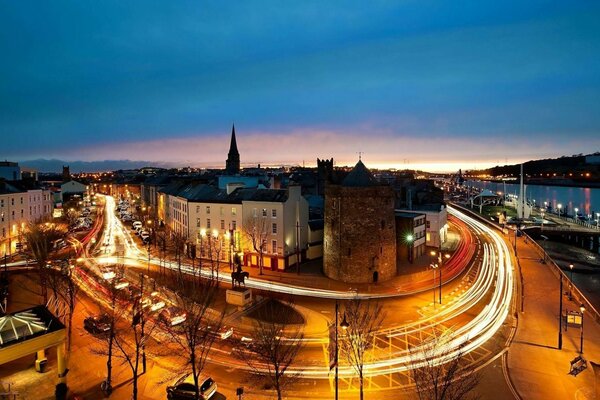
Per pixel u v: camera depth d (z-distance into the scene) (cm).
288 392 2611
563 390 2669
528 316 4075
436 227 7644
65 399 2494
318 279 5475
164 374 2830
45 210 9050
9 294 4528
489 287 5147
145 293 4553
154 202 11481
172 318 3597
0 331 2403
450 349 3259
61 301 4303
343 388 2664
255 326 3703
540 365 3016
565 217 14288
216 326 3681
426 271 5809
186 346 3195
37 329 2505
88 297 4438
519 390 2655
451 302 4528
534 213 14975
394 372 2880
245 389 2645
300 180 13950
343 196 5350
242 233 6309
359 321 3466
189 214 7025
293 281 5400
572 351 3262
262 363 2986
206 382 2491
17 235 7106
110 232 9650
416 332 3638
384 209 5388
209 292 4203
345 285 5209
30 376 2775
